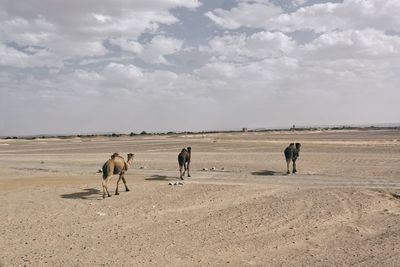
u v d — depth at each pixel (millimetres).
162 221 15953
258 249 12547
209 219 16125
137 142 82500
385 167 30719
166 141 81750
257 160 37031
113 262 11508
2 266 11219
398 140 65562
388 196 19828
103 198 20344
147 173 30047
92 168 34469
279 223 15336
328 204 18109
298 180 25531
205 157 40938
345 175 27391
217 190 21844
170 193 21266
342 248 12477
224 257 11891
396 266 10875
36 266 11219
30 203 19391
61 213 17359
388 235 13641
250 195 20500
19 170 33344
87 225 15438
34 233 14383
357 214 16438
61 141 106312
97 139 116562
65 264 11367
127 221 16031
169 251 12406
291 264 11250
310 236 13727
